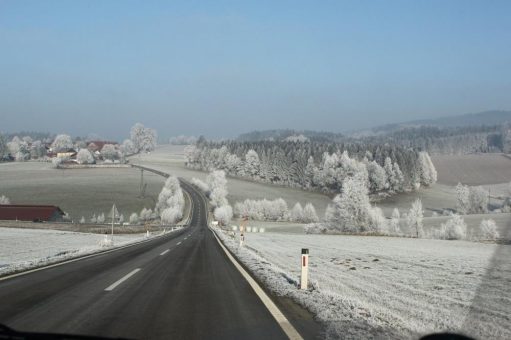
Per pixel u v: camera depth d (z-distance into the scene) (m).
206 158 192.38
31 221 84.94
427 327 7.93
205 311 8.88
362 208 69.19
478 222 72.88
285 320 8.12
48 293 10.65
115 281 12.80
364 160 147.50
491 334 7.66
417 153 153.75
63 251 25.05
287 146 180.25
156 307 9.19
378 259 24.14
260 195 136.75
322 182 146.62
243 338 6.90
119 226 74.06
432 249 34.47
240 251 26.05
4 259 19.91
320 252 29.17
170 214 93.50
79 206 104.31
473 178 150.75
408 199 136.62
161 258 20.70
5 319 7.88
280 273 14.95
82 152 187.62
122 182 135.88
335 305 9.39
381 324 7.92
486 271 17.94
